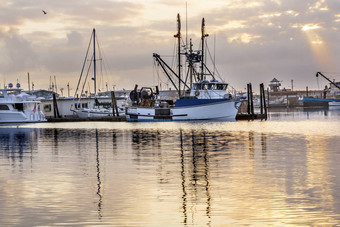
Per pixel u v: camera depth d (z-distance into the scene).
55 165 35.12
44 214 20.34
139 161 36.72
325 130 75.81
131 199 22.94
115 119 119.50
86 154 42.59
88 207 21.47
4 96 102.56
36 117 103.56
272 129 79.25
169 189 25.12
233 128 82.81
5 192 24.83
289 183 26.22
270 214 19.89
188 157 38.91
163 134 69.88
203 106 104.81
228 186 25.64
